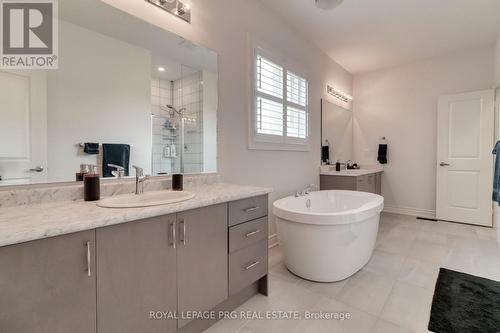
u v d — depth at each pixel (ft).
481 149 11.78
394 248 9.12
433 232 10.95
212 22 7.12
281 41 9.72
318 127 12.48
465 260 8.01
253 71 8.45
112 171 5.19
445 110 12.64
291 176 10.57
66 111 4.59
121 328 3.56
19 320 2.72
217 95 7.34
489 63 11.87
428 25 10.06
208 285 4.77
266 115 9.19
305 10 9.15
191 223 4.43
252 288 6.13
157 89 5.96
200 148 6.95
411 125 14.08
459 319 5.14
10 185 4.01
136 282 3.70
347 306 5.68
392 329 4.90
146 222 3.79
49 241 2.89
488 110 11.59
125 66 5.38
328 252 6.54
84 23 4.78
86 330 3.22
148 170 5.82
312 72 11.80
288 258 7.15
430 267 7.54
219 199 4.83
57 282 2.97
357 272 7.27
